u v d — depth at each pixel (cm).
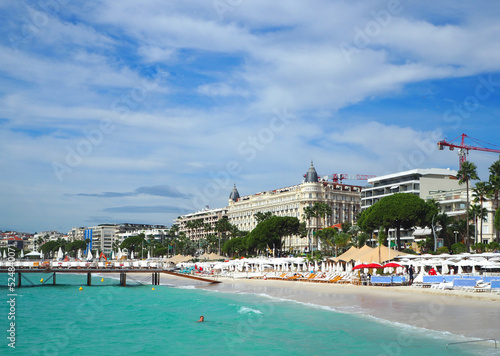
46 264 7444
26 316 4528
